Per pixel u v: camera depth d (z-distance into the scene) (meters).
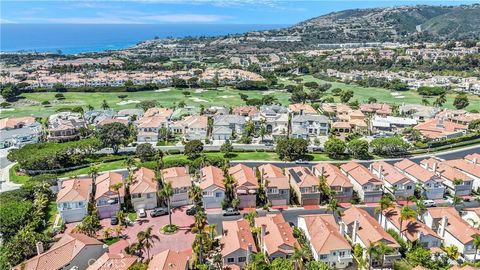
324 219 76.31
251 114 173.50
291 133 148.12
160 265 59.16
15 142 142.00
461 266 62.97
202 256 65.56
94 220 77.56
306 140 132.25
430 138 140.25
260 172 100.38
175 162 110.31
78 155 120.00
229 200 91.00
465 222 74.38
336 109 186.12
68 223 83.50
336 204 81.38
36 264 59.69
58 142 141.00
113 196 86.25
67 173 111.75
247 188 90.62
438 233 76.69
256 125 160.00
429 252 65.44
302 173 97.00
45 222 82.62
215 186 89.19
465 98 192.12
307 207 90.12
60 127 147.50
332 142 125.44
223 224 75.00
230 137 146.25
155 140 144.88
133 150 131.25
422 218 79.75
